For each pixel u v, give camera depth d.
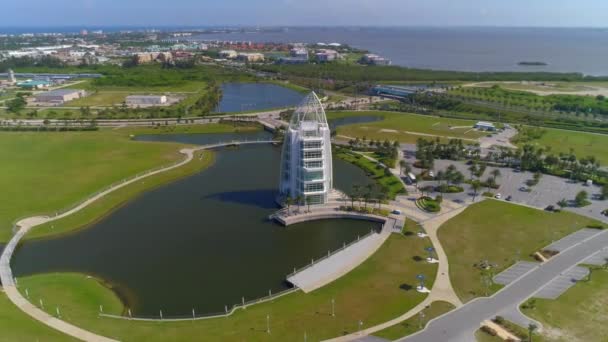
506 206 189.38
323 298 126.12
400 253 151.25
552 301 121.81
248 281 140.75
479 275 136.75
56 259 153.12
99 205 192.75
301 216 181.25
